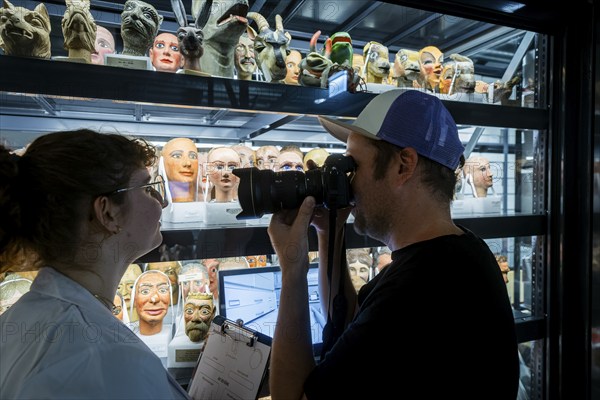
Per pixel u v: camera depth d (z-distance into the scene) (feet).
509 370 1.92
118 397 1.44
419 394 1.80
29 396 1.32
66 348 1.45
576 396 4.12
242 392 2.27
